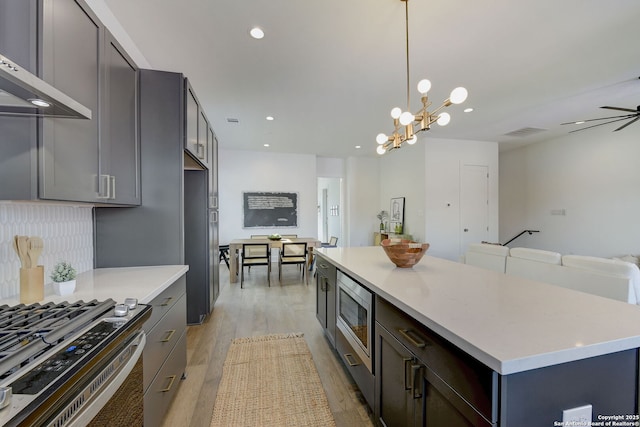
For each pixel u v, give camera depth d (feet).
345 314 6.54
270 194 22.38
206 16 6.73
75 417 2.24
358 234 24.68
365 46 8.01
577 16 6.77
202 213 9.91
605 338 2.69
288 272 18.28
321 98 11.73
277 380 6.47
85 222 6.02
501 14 6.70
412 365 3.60
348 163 24.75
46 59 3.42
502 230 22.52
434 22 6.98
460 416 2.81
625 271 6.56
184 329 6.48
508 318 3.20
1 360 2.20
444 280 5.02
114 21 6.72
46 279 4.93
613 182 15.30
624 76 9.86
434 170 18.39
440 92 11.19
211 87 10.62
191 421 5.20
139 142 6.28
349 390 6.12
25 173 3.33
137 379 3.65
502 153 22.54
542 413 2.51
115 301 4.01
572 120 14.64
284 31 7.32
